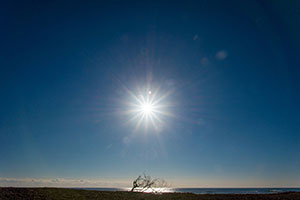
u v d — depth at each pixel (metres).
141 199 34.22
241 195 41.81
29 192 30.20
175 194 42.12
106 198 32.69
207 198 36.88
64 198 29.28
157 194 41.34
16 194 28.42
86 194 34.75
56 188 37.34
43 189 34.09
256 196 39.25
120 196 35.62
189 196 39.31
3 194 27.67
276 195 40.94
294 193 44.69
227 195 41.69
